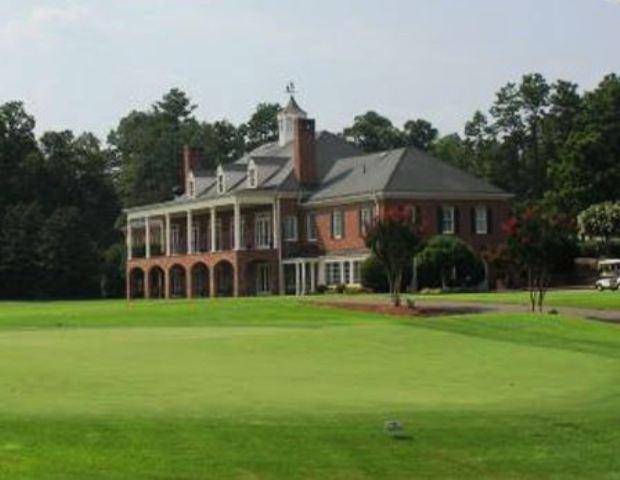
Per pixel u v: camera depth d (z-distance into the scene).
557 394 19.80
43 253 114.81
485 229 83.00
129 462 13.04
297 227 87.56
